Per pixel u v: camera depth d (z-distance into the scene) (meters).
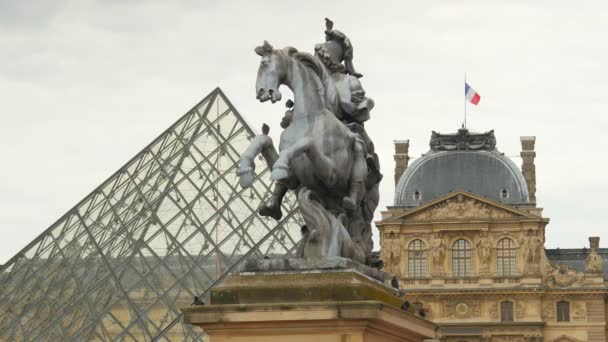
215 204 76.94
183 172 80.56
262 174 77.94
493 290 150.62
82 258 76.44
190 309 12.05
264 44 13.20
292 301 12.11
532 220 151.75
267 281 12.30
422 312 13.76
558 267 151.25
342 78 13.96
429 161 162.38
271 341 11.93
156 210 77.62
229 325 11.98
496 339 150.25
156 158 83.25
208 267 72.44
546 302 151.25
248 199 76.56
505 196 158.25
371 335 11.94
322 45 14.04
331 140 13.13
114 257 75.25
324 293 12.08
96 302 72.69
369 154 13.84
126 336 70.56
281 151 13.02
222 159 81.38
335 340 11.75
